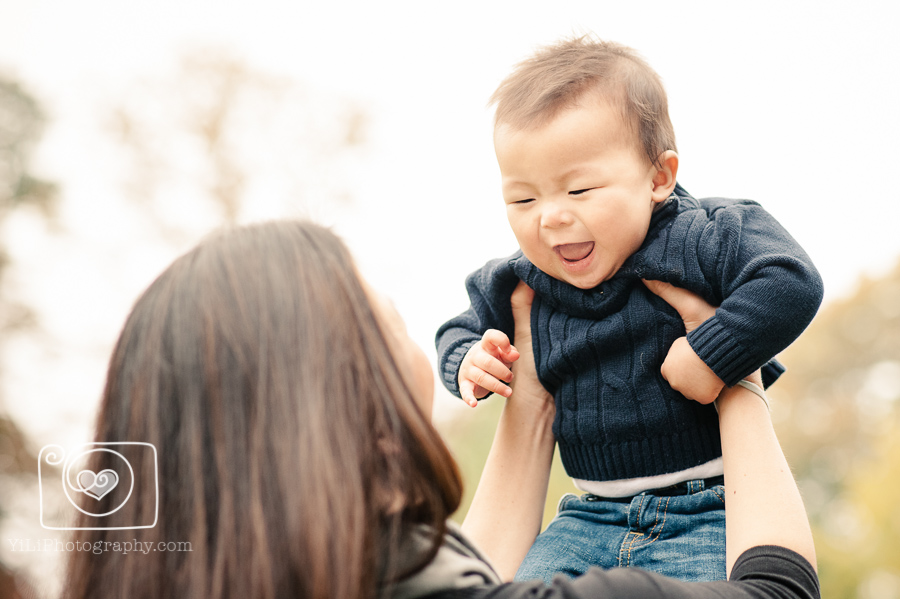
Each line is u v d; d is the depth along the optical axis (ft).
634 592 2.84
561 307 4.96
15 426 35.27
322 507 2.69
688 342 4.30
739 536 3.69
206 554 2.72
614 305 4.74
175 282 3.14
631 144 4.73
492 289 5.24
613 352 4.73
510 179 4.88
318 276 3.10
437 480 3.02
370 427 2.95
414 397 3.09
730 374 4.15
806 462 85.92
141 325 3.10
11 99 44.65
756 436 4.05
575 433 4.86
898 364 87.20
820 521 79.71
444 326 5.56
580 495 5.09
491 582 3.14
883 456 49.34
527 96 4.86
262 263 3.11
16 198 43.68
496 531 4.81
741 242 4.45
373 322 3.15
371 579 2.74
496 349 4.77
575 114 4.66
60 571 3.07
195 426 2.85
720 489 4.52
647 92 4.85
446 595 2.90
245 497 2.75
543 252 4.83
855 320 90.58
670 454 4.61
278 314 2.97
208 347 2.92
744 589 3.14
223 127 44.65
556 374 4.93
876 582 45.47
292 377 2.88
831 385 89.61
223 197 43.57
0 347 40.45
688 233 4.60
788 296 4.09
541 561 4.57
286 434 2.80
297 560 2.64
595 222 4.63
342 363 2.95
